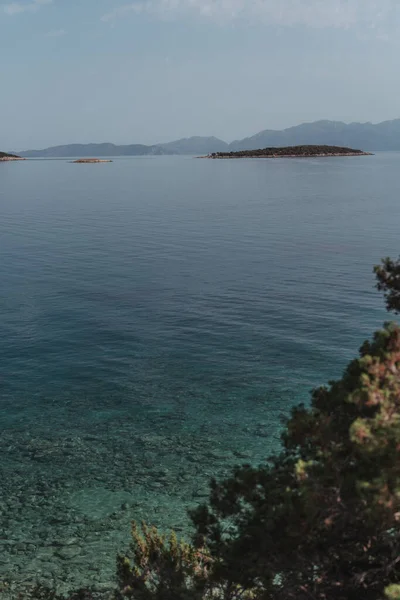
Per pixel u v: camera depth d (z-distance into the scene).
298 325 36.75
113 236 73.69
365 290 44.72
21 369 30.36
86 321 38.19
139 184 173.00
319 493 8.52
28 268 54.66
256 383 28.66
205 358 31.77
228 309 40.53
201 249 64.12
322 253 60.69
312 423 9.23
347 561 9.81
